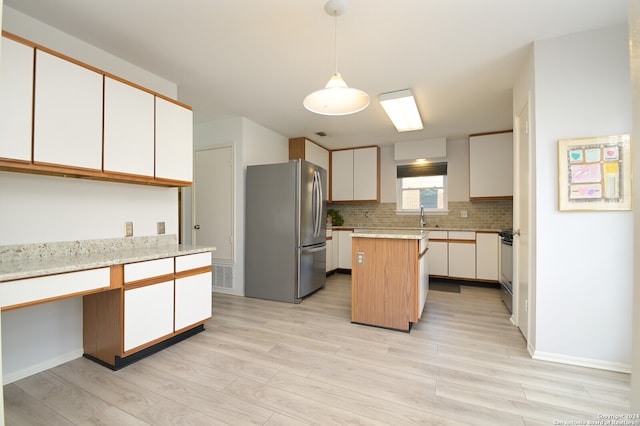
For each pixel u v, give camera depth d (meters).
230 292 4.21
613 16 2.07
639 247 0.60
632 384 0.62
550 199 2.31
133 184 2.69
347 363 2.25
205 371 2.13
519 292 2.92
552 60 2.32
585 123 2.23
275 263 3.92
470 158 4.86
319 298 4.05
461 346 2.54
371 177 5.62
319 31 2.26
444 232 4.95
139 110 2.45
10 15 2.02
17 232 2.01
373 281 3.00
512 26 2.19
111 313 2.18
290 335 2.77
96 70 2.16
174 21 2.16
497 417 1.67
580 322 2.24
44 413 1.69
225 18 2.12
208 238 4.33
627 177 2.13
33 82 1.85
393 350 2.47
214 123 4.27
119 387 1.94
